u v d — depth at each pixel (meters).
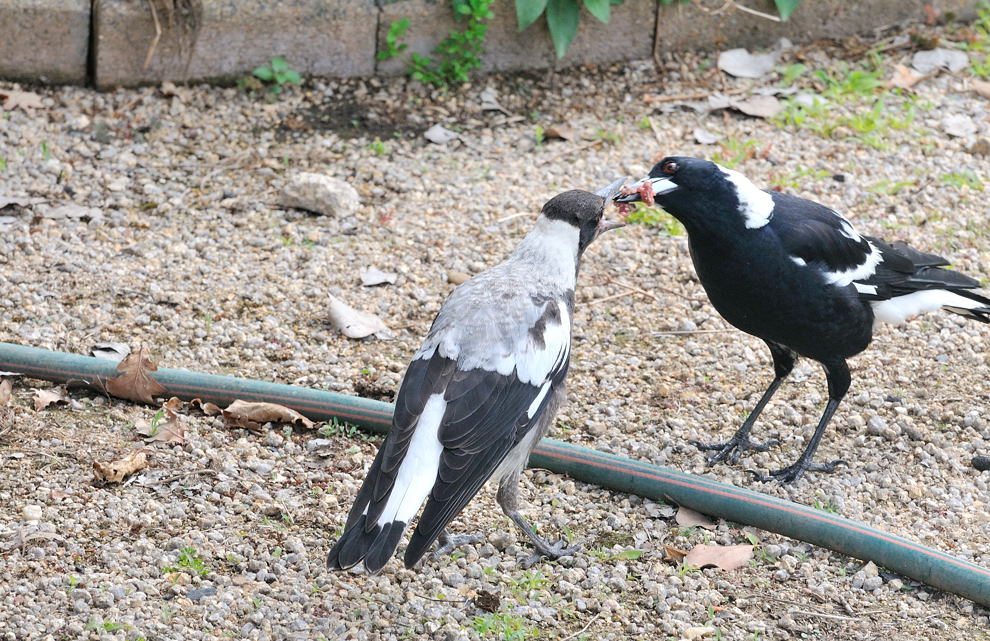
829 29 16.12
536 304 8.19
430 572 8.31
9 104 13.88
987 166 13.95
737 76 15.48
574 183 13.49
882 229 12.77
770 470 9.62
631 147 14.17
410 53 15.00
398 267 12.06
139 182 13.09
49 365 9.98
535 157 13.97
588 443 9.82
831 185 13.50
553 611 7.98
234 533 8.49
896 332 11.34
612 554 8.59
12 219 12.30
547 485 9.32
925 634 7.86
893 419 10.16
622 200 9.00
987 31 16.30
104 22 14.02
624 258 12.45
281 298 11.48
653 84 15.37
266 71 14.55
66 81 14.34
